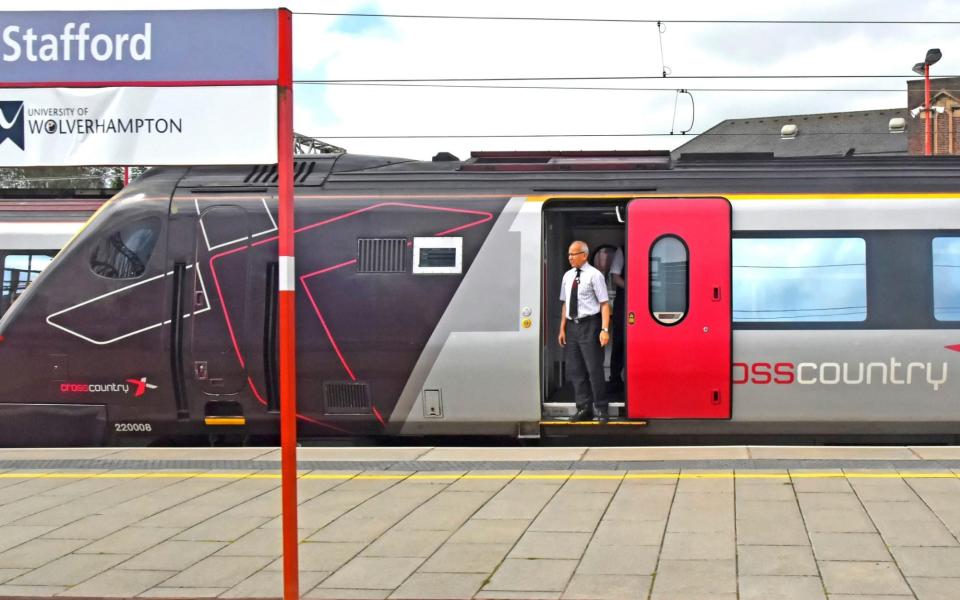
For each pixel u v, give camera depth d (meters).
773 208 10.27
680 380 10.22
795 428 10.24
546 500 7.54
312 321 10.56
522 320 10.35
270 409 10.65
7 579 5.84
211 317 10.65
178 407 10.73
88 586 5.68
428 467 8.99
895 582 5.30
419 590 5.46
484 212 10.48
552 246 11.52
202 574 5.87
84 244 10.91
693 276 10.23
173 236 10.77
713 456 9.15
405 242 10.53
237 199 10.79
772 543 6.14
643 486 7.91
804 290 10.20
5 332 10.88
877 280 10.16
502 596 5.32
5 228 12.32
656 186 10.43
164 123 5.18
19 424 10.88
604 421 10.40
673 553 6.01
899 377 10.11
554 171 10.66
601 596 5.28
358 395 10.55
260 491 8.12
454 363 10.41
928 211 10.19
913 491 7.42
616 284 11.48
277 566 5.98
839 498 7.26
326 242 10.62
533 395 10.34
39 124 5.21
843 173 10.41
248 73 5.15
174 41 5.17
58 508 7.66
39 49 5.19
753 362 10.17
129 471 9.09
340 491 8.05
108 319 10.77
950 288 10.15
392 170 10.93
